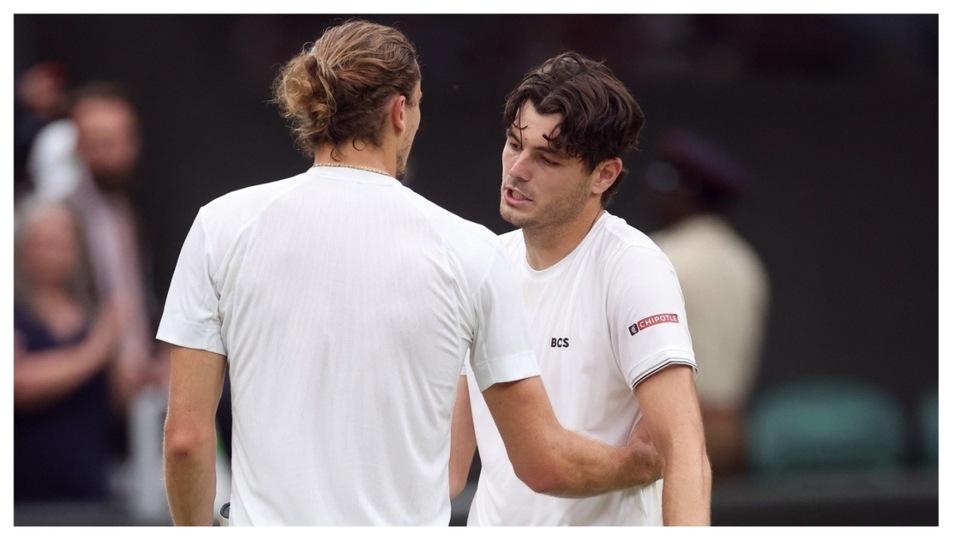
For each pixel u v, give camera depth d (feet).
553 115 31.24
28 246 61.00
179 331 27.30
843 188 76.23
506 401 28.25
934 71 79.46
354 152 27.89
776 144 75.36
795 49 78.18
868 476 67.62
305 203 27.45
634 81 73.97
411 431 27.20
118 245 64.08
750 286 64.23
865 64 79.05
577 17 74.02
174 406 27.43
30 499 59.57
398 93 27.78
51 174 64.28
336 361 26.91
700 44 76.89
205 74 67.46
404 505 27.17
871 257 76.48
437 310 27.14
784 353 75.87
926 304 77.10
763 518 61.05
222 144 67.26
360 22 28.35
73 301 61.67
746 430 70.90
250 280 27.07
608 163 32.37
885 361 76.64
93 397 61.16
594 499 33.22
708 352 62.54
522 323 28.43
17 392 59.41
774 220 75.56
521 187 31.94
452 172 70.69
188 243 27.78
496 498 34.04
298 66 27.91
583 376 32.71
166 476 27.91
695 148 63.87
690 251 62.59
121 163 64.95
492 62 72.95
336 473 26.78
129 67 66.80
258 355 27.12
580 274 32.89
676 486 29.78
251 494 27.22
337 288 27.04
